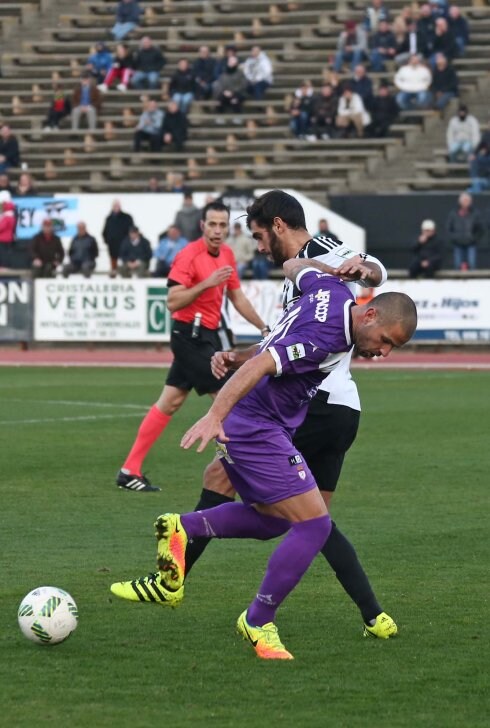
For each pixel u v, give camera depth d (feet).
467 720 37.83
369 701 39.65
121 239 206.39
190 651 45.29
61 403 130.72
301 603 52.80
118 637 47.11
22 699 39.65
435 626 48.93
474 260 197.16
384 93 228.63
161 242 200.85
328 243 48.11
